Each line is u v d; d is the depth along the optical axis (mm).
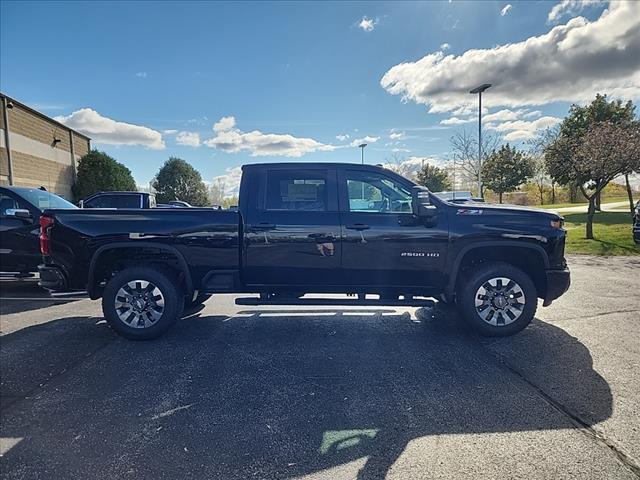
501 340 4570
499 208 4711
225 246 4641
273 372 3785
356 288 4719
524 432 2764
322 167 4727
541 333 4773
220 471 2402
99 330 5086
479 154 22172
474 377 3631
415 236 4551
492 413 3018
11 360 4094
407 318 5543
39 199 7352
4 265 6969
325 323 5340
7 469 2428
